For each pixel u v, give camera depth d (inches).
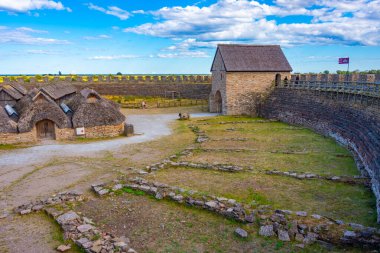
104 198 593.6
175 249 416.5
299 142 1048.8
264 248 408.5
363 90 995.3
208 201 531.2
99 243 412.5
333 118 1137.4
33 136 1101.1
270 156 868.6
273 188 623.8
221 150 949.2
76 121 1149.1
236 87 1752.0
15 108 1314.0
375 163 629.6
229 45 1825.8
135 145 1071.6
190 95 2508.6
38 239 450.6
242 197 582.2
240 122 1517.0
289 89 1611.7
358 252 388.2
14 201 601.0
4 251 420.5
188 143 1091.9
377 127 743.7
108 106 1232.8
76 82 2536.9
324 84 1328.7
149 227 479.2
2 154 958.4
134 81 2615.7
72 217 498.9
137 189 620.4
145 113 1862.7
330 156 851.4
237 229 448.8
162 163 802.8
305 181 656.4
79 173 769.6
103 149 1017.5
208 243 428.8
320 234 414.6
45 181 714.8
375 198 559.5
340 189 609.9
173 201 563.2
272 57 1827.0
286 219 450.3
